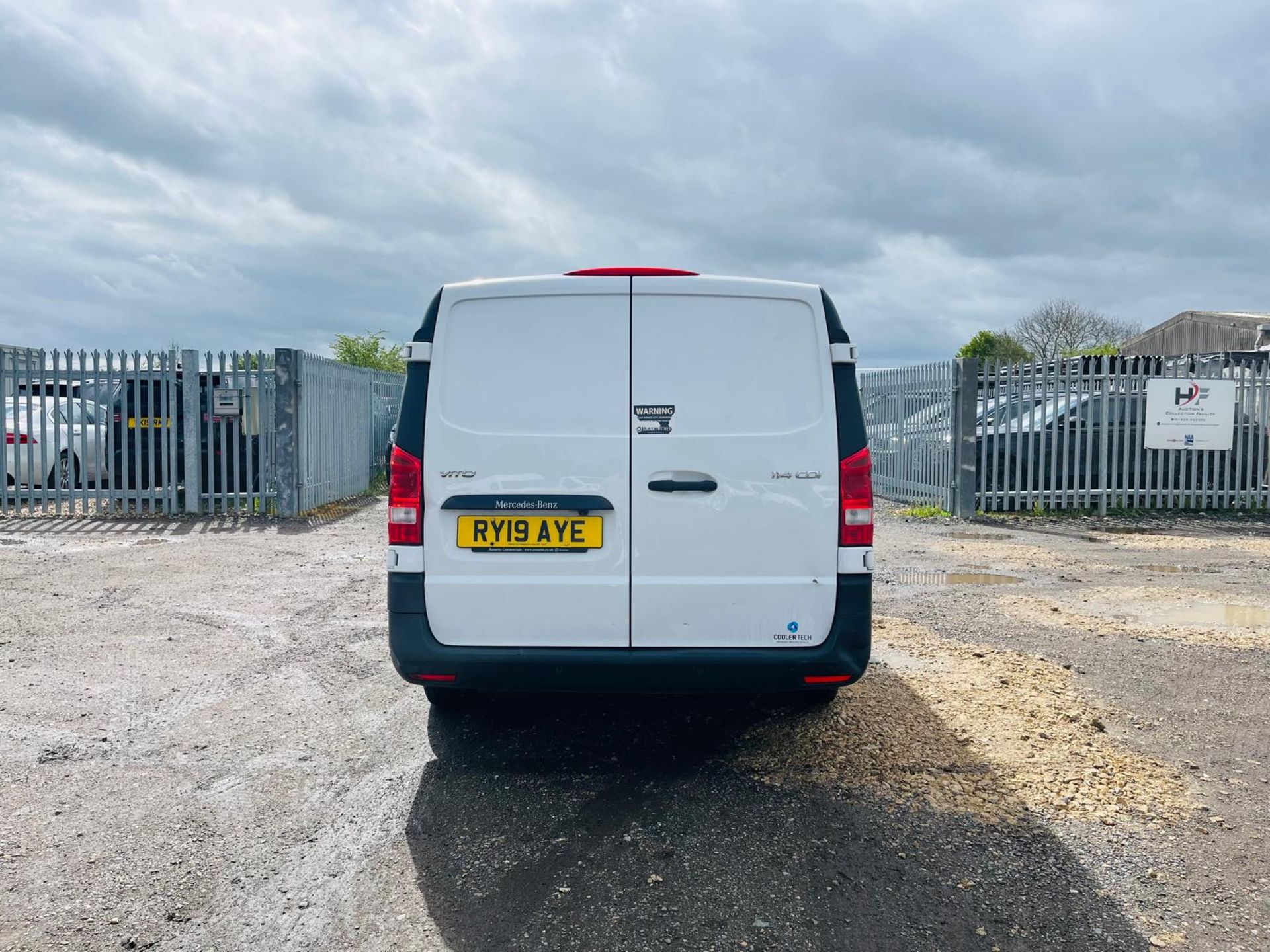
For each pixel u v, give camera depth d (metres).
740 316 3.94
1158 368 13.62
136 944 2.79
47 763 4.16
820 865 3.29
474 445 3.90
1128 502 13.51
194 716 4.80
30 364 12.50
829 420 3.93
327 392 14.09
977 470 13.29
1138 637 6.35
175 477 12.72
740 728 4.62
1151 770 4.08
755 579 3.90
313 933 2.87
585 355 3.92
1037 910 3.00
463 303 3.96
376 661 5.79
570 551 3.91
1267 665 5.67
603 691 3.94
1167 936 2.85
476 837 3.50
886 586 8.16
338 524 12.36
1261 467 13.66
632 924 2.92
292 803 3.79
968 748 4.32
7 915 2.93
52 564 9.13
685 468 3.89
